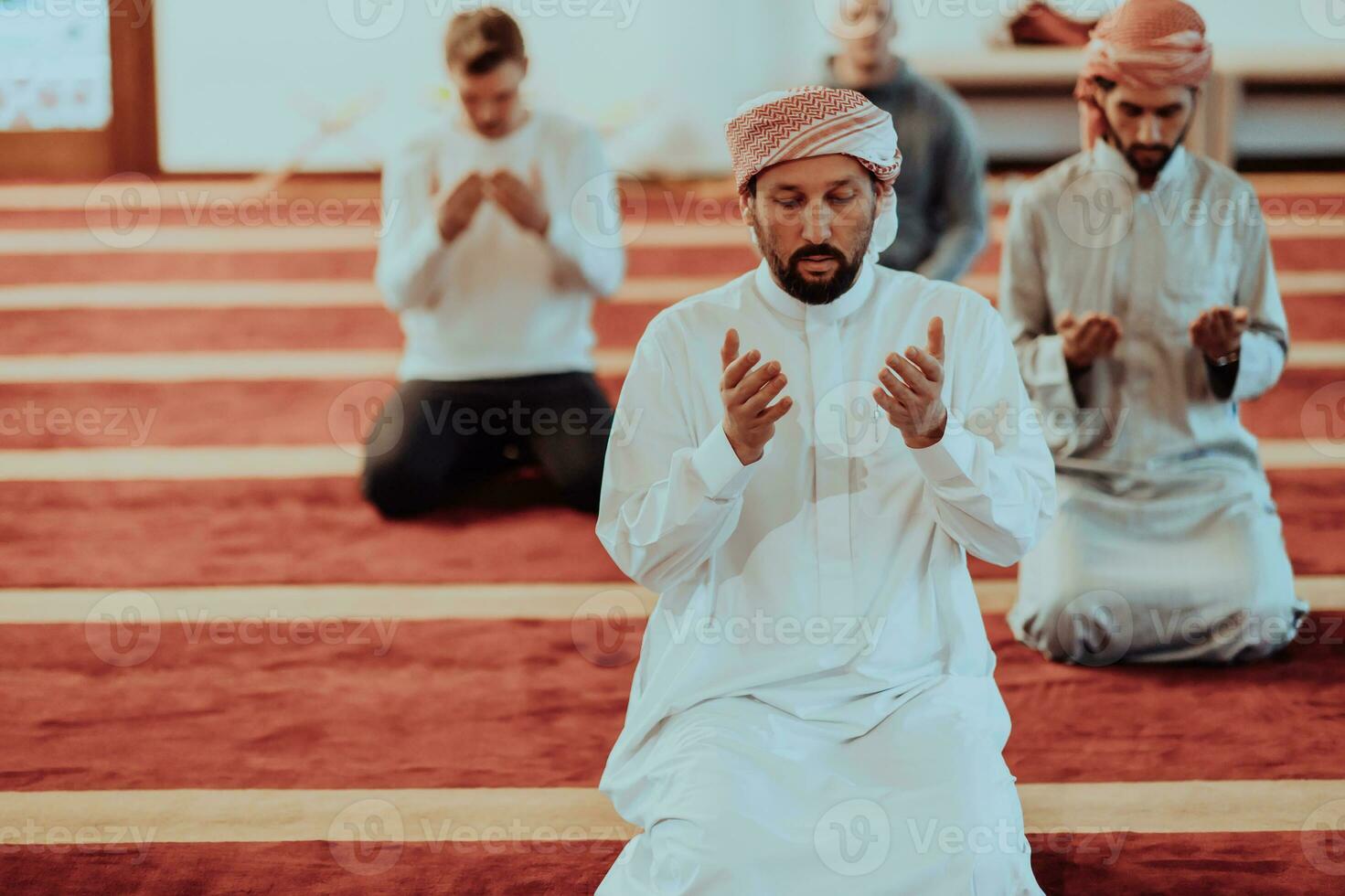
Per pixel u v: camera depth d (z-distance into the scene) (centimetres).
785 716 198
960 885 181
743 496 203
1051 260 308
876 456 201
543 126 387
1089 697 288
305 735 278
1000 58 761
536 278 387
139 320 561
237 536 379
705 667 202
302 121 789
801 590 201
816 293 198
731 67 785
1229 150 750
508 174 363
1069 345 295
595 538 381
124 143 793
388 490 387
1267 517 307
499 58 371
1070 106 771
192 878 231
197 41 784
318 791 258
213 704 291
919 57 768
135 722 283
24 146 793
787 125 190
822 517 200
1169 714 280
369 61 784
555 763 267
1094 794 252
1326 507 388
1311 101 768
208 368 512
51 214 712
